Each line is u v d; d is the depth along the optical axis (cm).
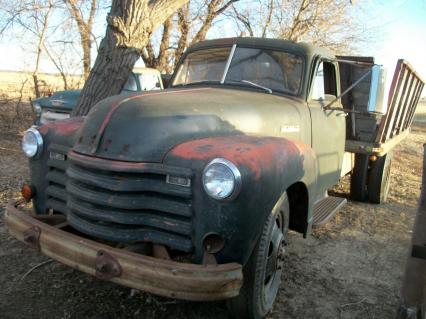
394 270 438
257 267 293
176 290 246
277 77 442
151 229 273
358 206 663
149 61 1445
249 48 460
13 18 1214
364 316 350
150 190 272
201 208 264
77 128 339
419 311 244
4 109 1213
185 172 263
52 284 361
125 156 278
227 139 301
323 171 486
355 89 624
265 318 335
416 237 257
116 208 273
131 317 323
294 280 402
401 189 813
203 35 1417
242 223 263
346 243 504
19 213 306
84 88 627
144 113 295
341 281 407
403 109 695
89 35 1286
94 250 262
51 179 331
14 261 396
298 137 413
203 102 336
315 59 453
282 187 293
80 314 322
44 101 924
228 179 254
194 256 271
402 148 1500
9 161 797
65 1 1227
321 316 346
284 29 1482
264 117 366
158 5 633
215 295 249
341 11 1472
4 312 317
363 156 659
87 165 282
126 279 253
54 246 278
